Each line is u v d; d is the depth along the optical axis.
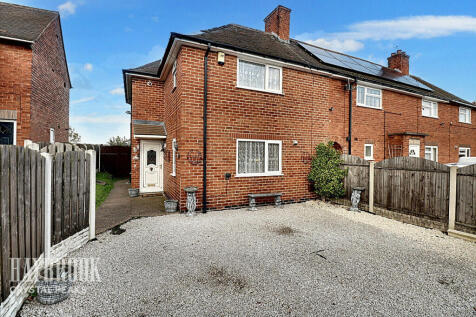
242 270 3.43
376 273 3.41
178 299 2.73
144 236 4.72
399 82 11.83
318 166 7.96
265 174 7.46
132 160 9.41
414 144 10.80
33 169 2.88
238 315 2.47
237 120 7.00
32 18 10.25
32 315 2.41
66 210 3.79
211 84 6.64
